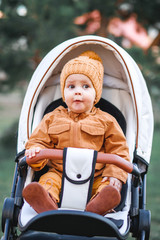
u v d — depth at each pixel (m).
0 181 5.61
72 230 1.93
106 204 1.92
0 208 4.30
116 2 8.04
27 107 2.56
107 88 2.80
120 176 2.16
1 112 13.98
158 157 7.45
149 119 2.61
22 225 1.96
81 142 2.31
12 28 7.17
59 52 2.51
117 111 2.71
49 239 2.20
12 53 7.34
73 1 7.53
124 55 2.54
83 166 2.02
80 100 2.37
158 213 4.18
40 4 7.17
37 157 2.06
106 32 8.44
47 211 1.85
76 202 2.03
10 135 8.41
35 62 7.93
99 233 1.93
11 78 7.96
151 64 7.35
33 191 1.91
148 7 8.45
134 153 2.46
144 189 2.44
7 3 7.29
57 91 2.79
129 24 9.38
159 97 7.35
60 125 2.36
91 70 2.42
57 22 7.06
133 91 2.51
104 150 2.43
